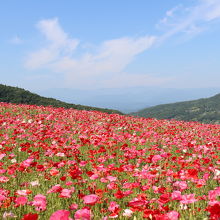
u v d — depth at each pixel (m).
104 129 15.63
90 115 24.28
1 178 6.11
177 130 17.77
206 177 6.62
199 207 5.32
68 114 23.09
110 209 4.56
